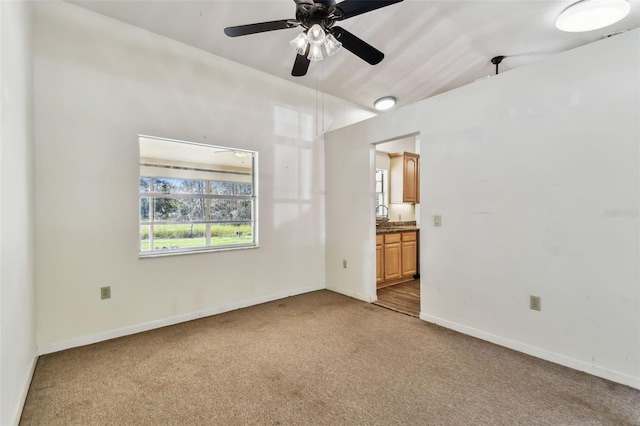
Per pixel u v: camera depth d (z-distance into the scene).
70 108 2.43
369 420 1.58
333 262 4.16
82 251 2.49
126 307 2.70
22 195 1.82
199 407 1.69
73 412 1.65
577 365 2.07
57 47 2.37
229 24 2.72
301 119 4.00
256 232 3.60
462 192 2.71
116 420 1.59
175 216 3.13
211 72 3.20
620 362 1.91
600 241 1.99
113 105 2.63
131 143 2.72
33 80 2.23
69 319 2.43
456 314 2.78
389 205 5.38
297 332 2.74
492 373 2.03
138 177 2.77
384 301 3.68
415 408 1.68
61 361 2.21
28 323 1.96
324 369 2.10
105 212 2.59
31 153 2.13
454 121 2.77
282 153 3.81
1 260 1.34
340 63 3.40
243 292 3.46
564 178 2.13
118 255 2.66
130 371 2.07
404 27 2.72
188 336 2.66
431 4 2.42
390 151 5.37
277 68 3.53
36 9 2.28
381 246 4.27
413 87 4.01
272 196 3.72
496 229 2.49
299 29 2.79
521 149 2.34
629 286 1.88
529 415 1.61
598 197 1.99
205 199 3.33
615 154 1.92
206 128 3.17
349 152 3.89
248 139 3.49
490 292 2.53
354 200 3.83
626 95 1.88
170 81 2.94
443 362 2.19
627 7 2.08
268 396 1.79
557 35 2.80
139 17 2.61
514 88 2.37
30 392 1.83
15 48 1.69
